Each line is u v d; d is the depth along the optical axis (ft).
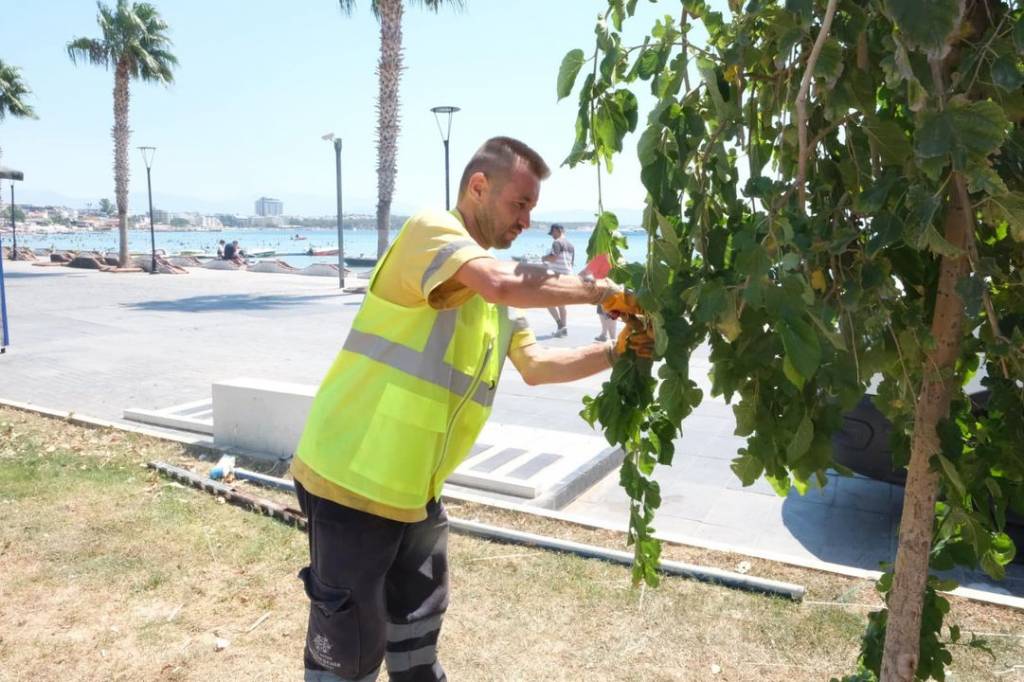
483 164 6.83
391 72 74.49
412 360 6.90
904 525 5.86
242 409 20.29
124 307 58.44
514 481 17.74
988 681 9.94
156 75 108.27
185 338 42.78
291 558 13.61
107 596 12.20
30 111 122.11
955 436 5.42
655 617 11.68
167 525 14.96
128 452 20.07
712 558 13.88
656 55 5.42
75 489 16.89
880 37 4.80
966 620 11.57
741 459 5.79
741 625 11.43
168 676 10.18
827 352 4.65
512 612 11.85
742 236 4.52
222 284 83.51
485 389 7.46
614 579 12.94
